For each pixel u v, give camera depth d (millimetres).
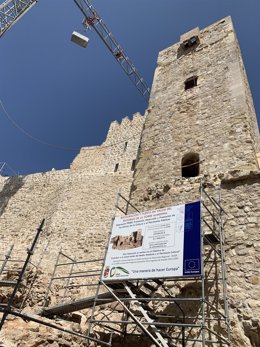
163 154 9695
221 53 11461
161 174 9078
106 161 29078
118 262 6250
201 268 5195
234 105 9242
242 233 6375
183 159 9188
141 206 8633
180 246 5742
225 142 8508
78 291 13625
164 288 6473
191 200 7695
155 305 6539
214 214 7008
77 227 21312
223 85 10203
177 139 9805
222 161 8102
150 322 5207
